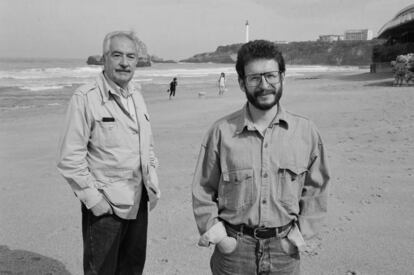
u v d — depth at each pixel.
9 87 34.62
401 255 4.00
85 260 3.08
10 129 13.86
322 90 25.73
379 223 4.77
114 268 3.08
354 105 15.93
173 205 5.59
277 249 2.36
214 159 2.45
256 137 2.31
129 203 3.00
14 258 4.13
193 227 4.84
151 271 3.82
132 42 3.00
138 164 3.08
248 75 2.27
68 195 6.29
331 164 7.37
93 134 2.94
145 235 3.29
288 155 2.30
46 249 4.36
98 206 2.88
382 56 48.59
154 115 16.75
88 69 76.06
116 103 2.99
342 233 4.53
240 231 2.37
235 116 2.42
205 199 2.50
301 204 2.48
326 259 3.95
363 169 6.96
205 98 25.17
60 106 21.64
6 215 5.39
